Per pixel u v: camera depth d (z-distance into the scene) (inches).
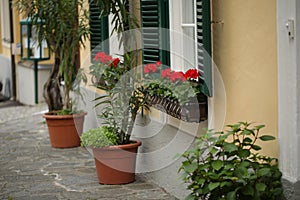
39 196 236.8
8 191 245.1
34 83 538.3
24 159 303.4
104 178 249.9
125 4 267.7
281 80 163.5
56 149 325.7
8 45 621.0
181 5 234.8
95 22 317.4
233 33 190.5
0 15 671.8
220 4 197.6
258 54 176.7
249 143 172.1
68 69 322.7
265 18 172.2
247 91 183.8
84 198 232.2
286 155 163.3
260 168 164.7
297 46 157.8
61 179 261.6
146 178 259.1
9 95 619.8
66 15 305.7
